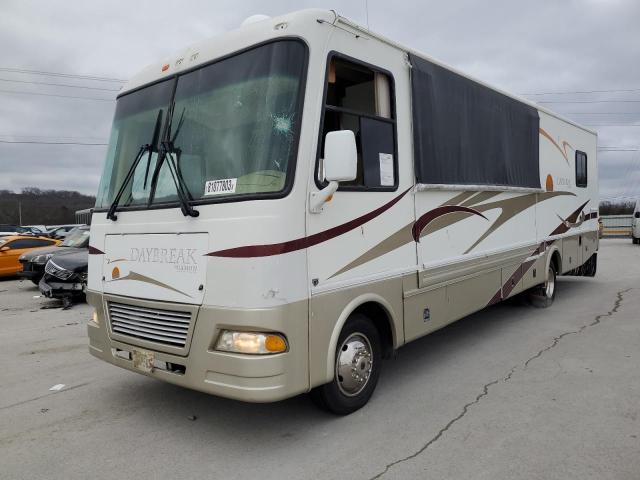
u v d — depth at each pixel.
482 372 5.13
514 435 3.68
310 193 3.45
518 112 6.91
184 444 3.70
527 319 7.50
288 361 3.31
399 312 4.41
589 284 10.98
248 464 3.38
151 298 3.82
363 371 4.13
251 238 3.26
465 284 5.54
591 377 4.87
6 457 3.57
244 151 3.47
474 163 5.68
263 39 3.61
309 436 3.76
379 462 3.35
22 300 11.18
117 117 4.61
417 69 4.70
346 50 3.85
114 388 4.95
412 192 4.57
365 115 4.03
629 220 32.41
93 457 3.54
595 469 3.18
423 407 4.25
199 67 3.95
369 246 4.03
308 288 3.46
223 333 3.37
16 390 4.99
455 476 3.14
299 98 3.44
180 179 3.73
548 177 7.96
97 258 4.36
